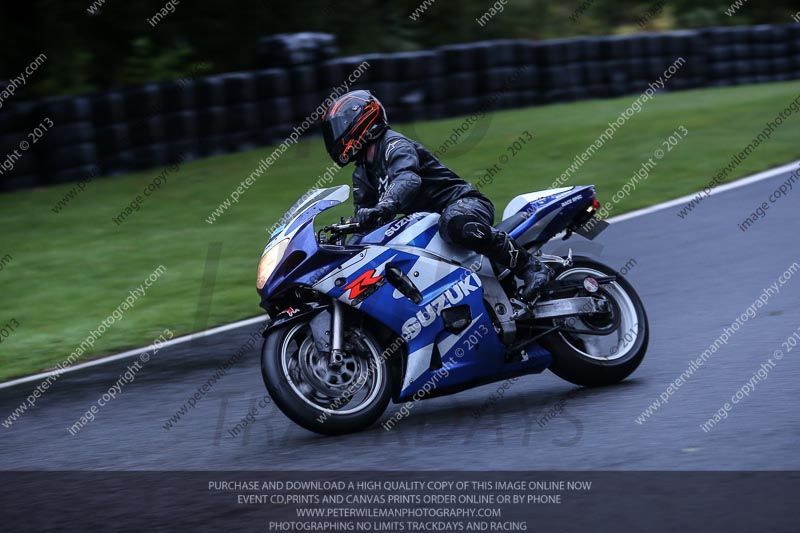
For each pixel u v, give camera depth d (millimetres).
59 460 17703
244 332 26453
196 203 42844
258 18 66875
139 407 20953
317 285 17234
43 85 58188
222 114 51719
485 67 61375
